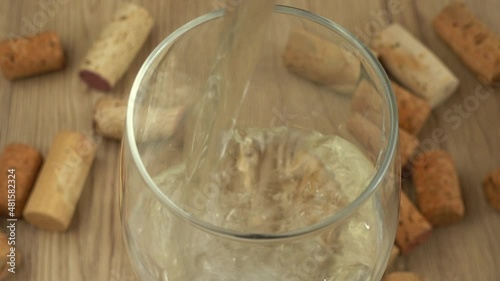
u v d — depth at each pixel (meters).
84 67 0.52
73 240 0.49
